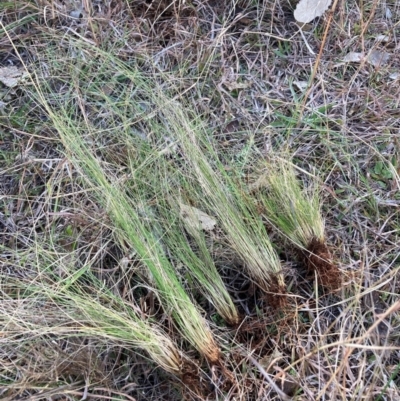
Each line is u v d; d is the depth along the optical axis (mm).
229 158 926
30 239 880
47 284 809
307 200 828
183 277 829
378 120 969
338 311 823
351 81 971
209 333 761
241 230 792
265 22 1057
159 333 753
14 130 964
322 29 1042
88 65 1001
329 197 904
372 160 936
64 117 942
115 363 794
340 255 856
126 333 738
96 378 774
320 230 819
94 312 757
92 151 926
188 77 991
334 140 951
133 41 1039
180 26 1040
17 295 822
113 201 785
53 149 956
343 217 889
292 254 856
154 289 785
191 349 794
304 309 804
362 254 857
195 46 1029
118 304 823
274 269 803
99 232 872
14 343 794
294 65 1020
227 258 850
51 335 820
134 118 956
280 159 834
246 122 964
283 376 751
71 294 781
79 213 889
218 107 985
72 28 1045
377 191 910
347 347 736
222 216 799
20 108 986
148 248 754
